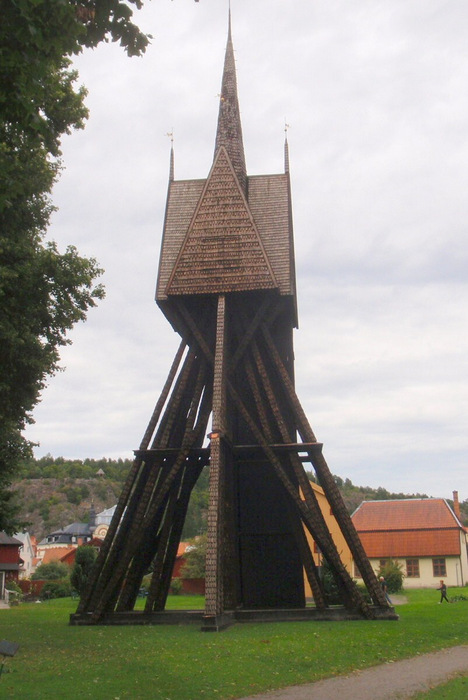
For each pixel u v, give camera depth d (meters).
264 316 27.95
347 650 17.45
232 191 28.64
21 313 22.14
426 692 12.81
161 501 25.48
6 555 60.56
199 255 27.97
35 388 23.70
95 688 12.77
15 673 14.23
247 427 29.22
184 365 27.50
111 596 24.97
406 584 65.00
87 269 23.22
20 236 23.06
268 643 18.36
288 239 29.23
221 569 23.30
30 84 10.04
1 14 9.41
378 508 71.12
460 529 66.94
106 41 10.84
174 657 16.27
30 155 20.70
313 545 47.88
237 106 33.56
